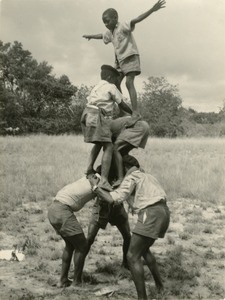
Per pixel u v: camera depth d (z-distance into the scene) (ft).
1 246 24.54
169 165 52.13
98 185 17.30
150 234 16.25
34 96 155.94
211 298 18.08
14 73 155.94
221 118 117.08
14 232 27.43
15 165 51.49
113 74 18.15
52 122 152.05
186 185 40.91
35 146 72.13
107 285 19.35
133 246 16.44
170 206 35.22
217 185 39.96
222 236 27.32
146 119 144.15
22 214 32.14
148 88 147.74
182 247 24.59
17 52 156.66
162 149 71.26
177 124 138.82
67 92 154.61
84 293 18.19
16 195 37.29
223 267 21.74
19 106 150.30
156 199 16.53
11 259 22.72
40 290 18.62
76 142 77.66
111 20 18.16
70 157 57.52
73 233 18.16
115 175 18.52
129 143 17.71
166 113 141.49
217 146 72.79
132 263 16.39
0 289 18.65
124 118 18.13
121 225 20.22
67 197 18.17
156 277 18.37
